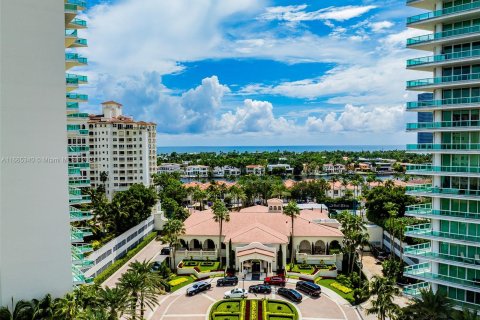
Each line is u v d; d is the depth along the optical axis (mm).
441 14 45375
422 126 48375
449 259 47156
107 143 140125
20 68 44656
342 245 85312
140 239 102875
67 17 53031
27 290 45344
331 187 174625
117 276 76500
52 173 47188
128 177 142125
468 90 45938
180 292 68750
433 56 46844
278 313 58344
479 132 45156
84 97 59250
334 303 63344
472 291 45562
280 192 148625
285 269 77062
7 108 43781
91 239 84812
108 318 39781
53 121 47312
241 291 65625
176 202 137875
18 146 44625
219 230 88688
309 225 90062
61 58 48000
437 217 47906
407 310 42250
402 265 74688
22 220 44969
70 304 41438
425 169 49406
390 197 94562
